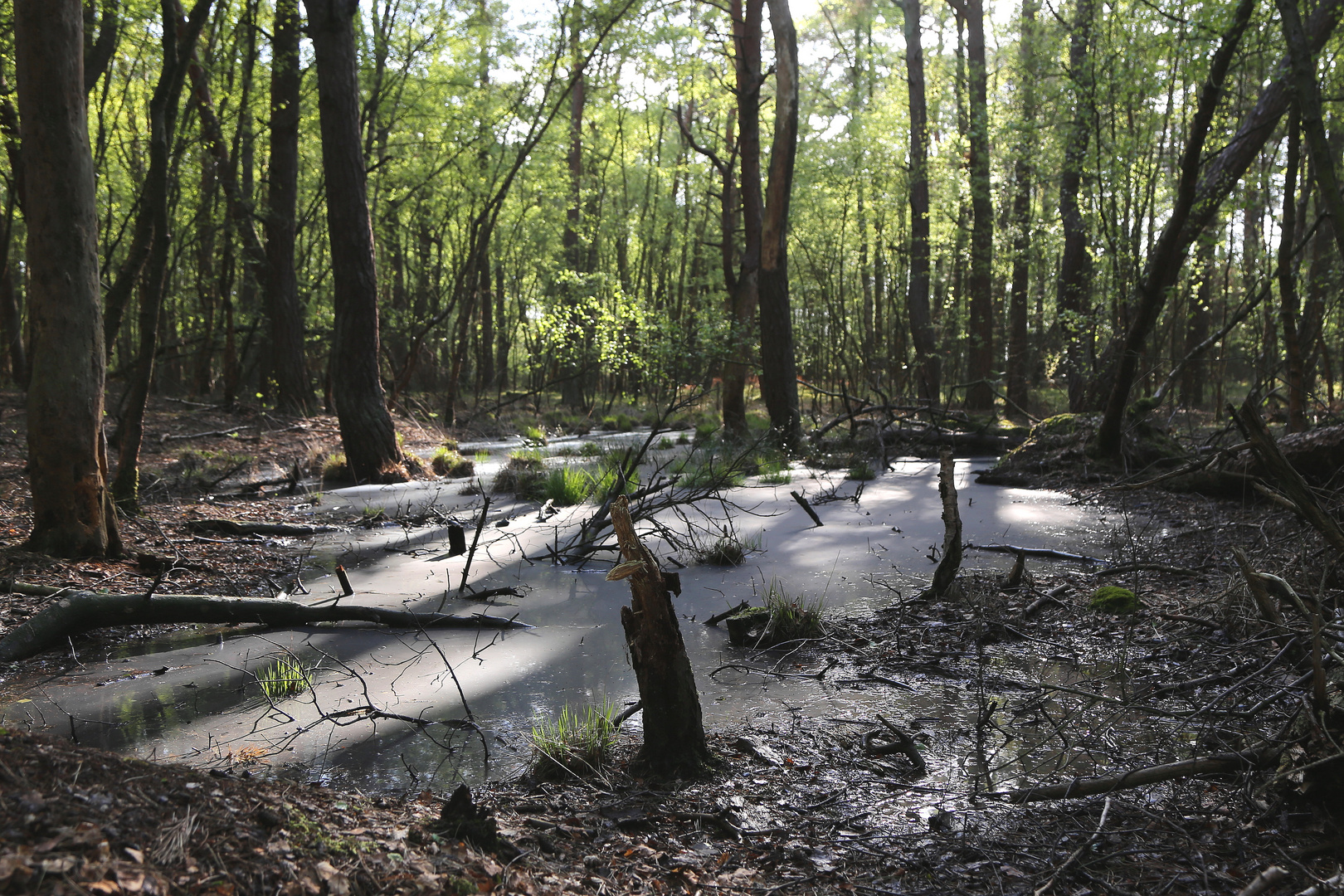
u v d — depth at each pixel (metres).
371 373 13.86
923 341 24.12
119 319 8.56
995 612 6.14
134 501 9.34
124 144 18.05
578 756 3.72
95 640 5.83
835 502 11.74
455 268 28.62
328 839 2.37
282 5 15.51
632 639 3.78
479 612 6.61
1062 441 13.83
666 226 33.91
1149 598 6.38
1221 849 3.01
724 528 9.34
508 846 2.79
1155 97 14.40
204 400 20.52
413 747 4.11
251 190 21.66
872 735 4.14
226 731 4.30
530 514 10.77
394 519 10.54
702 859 2.99
